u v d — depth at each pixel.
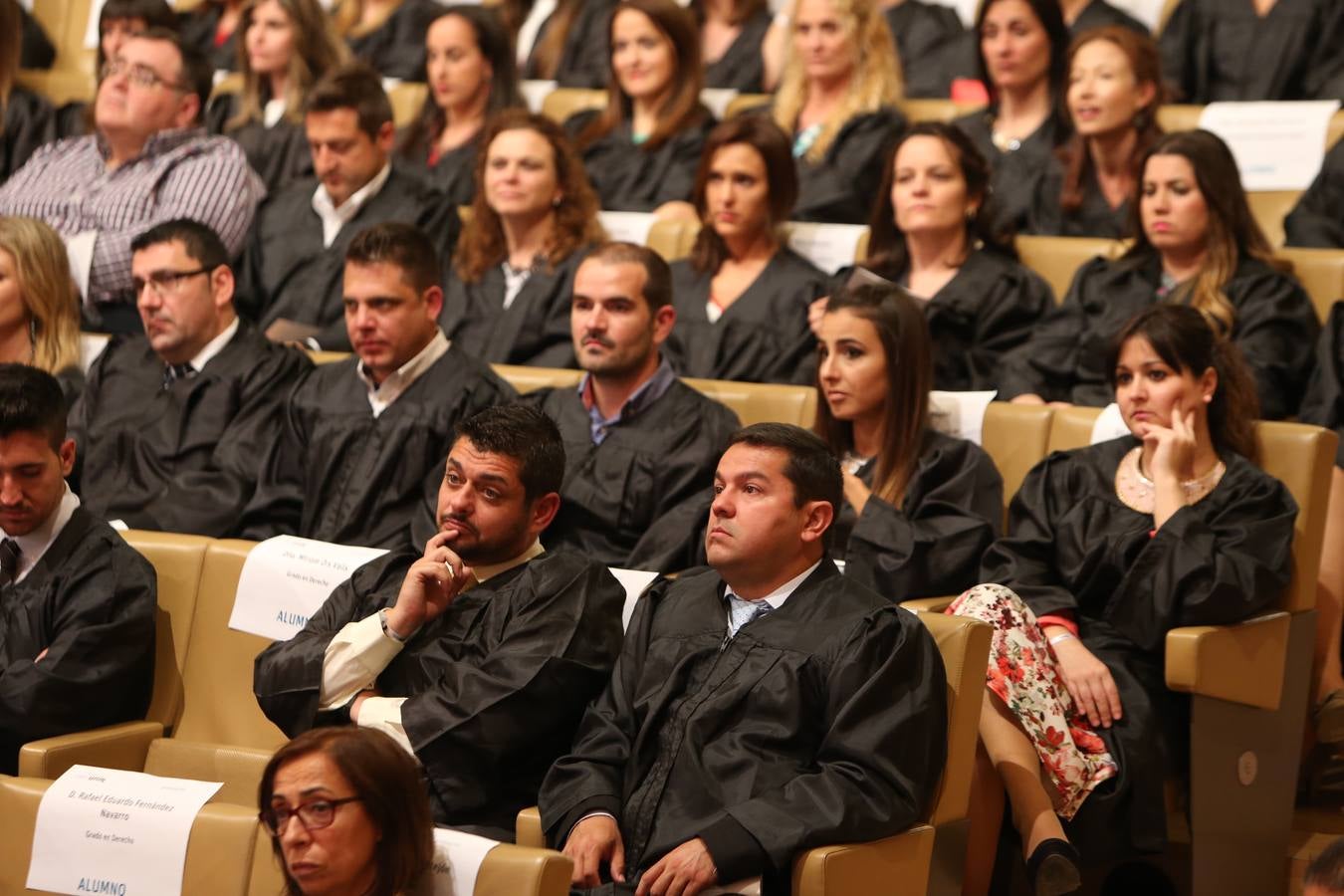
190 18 16.44
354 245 8.35
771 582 5.93
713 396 8.57
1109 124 10.47
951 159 9.65
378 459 8.30
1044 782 6.52
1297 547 7.31
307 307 11.20
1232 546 7.05
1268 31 12.21
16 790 5.57
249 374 9.02
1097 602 7.38
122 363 9.37
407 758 4.91
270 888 5.19
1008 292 9.62
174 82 11.73
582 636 6.14
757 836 5.25
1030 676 6.59
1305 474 7.34
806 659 5.69
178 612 7.10
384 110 11.38
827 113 11.84
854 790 5.36
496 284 10.65
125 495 8.98
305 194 11.61
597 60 14.61
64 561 7.02
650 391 8.23
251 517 8.67
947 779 5.72
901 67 13.26
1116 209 10.61
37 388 6.98
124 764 6.56
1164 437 7.24
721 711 5.69
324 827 4.72
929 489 7.77
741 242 10.20
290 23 13.15
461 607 6.32
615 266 8.16
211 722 6.98
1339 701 7.80
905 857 5.50
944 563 7.46
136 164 11.74
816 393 8.26
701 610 6.07
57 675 6.67
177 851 5.32
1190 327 7.39
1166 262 9.28
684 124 12.28
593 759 5.83
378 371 8.41
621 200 12.23
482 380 8.46
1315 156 10.57
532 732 6.01
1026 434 8.05
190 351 9.11
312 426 8.59
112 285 10.91
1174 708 7.07
